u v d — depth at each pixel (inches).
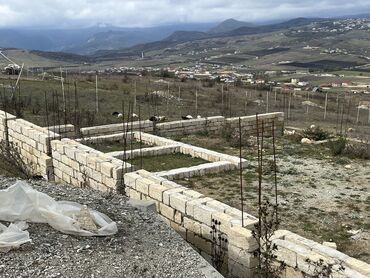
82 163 554.6
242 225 335.6
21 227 321.1
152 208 400.2
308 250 301.9
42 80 1969.7
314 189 524.7
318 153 717.3
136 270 282.7
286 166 629.6
